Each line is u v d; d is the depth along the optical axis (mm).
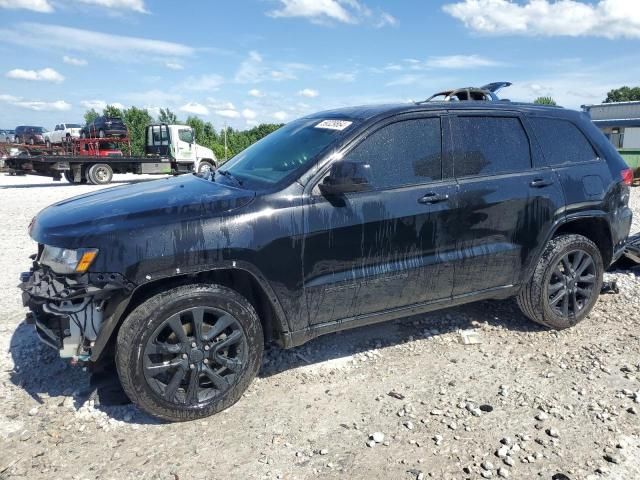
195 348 3174
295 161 3635
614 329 4570
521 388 3598
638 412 3285
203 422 3230
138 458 2883
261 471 2779
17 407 3369
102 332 3029
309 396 3527
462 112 4055
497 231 4059
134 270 2967
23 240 8406
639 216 10648
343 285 3531
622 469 2768
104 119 23375
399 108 3850
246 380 3361
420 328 4613
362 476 2736
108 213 3166
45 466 2816
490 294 4211
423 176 3807
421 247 3764
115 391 3439
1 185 20047
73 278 2996
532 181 4188
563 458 2861
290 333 3486
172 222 3086
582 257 4559
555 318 4453
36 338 4328
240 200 3301
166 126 22500
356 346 4270
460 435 3074
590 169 4531
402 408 3359
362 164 3326
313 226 3391
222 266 3150
